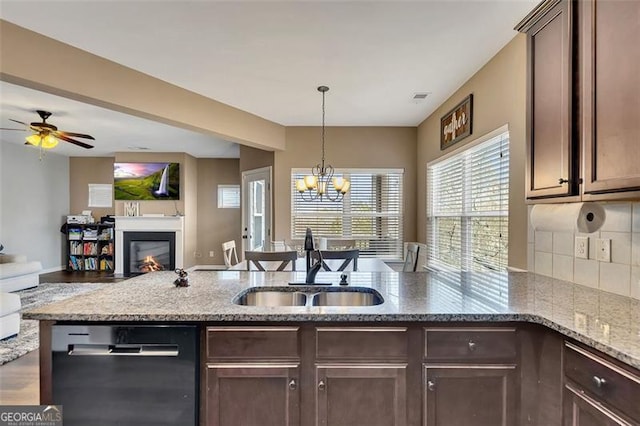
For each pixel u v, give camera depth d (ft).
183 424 4.67
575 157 5.11
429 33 8.26
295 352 4.71
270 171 17.38
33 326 12.52
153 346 4.70
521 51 8.18
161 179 23.07
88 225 23.75
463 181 11.60
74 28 8.07
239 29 8.11
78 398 4.66
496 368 4.66
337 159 16.83
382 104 13.53
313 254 7.97
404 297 5.55
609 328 3.97
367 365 4.69
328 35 8.38
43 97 12.52
